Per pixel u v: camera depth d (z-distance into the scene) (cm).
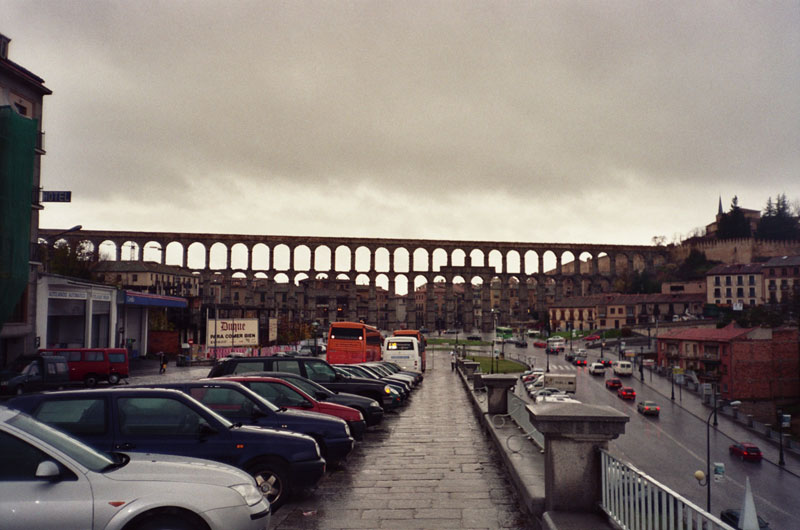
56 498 599
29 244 4091
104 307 5653
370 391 2086
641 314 14750
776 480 4119
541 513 833
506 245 17012
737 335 8062
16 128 3912
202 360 6862
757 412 7794
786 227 18738
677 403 6812
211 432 960
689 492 3791
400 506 1016
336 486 1159
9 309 3878
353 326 4278
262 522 695
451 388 3878
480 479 1219
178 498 629
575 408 774
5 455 613
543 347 12950
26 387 3300
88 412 944
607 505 718
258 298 17988
